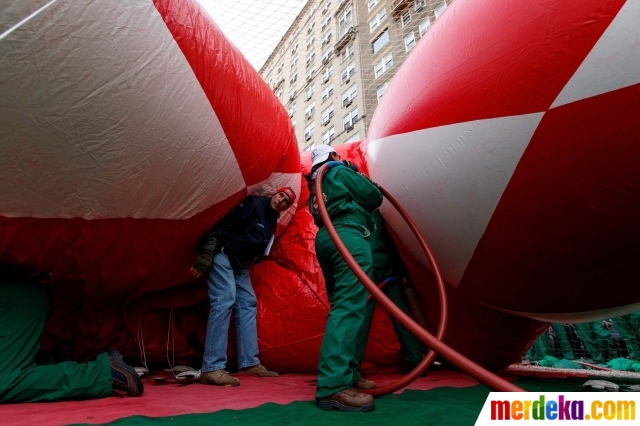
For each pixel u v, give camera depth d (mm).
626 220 1426
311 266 2451
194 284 2365
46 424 957
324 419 1073
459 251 1911
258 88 1993
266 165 2119
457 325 2357
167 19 1427
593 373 2971
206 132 1628
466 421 1081
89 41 1175
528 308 2004
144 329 2256
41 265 1573
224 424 997
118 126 1323
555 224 1557
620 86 1298
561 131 1425
